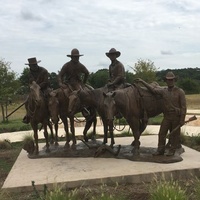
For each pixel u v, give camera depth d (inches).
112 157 229.1
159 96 222.5
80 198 163.2
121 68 245.9
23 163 227.0
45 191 157.6
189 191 167.9
